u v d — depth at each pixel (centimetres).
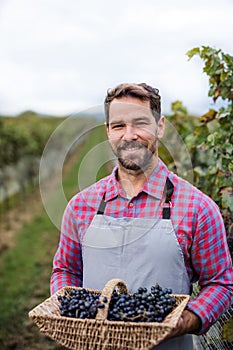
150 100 211
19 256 950
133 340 174
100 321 176
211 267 218
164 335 170
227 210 322
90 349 178
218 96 339
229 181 325
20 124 1781
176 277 218
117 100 209
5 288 752
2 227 1193
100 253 223
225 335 264
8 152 1391
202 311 205
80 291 204
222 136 350
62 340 181
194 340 322
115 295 195
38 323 184
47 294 718
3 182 1296
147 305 186
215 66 328
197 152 420
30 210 1407
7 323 598
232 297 219
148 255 217
